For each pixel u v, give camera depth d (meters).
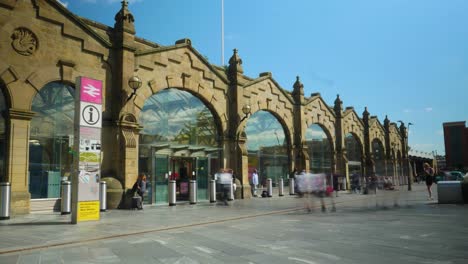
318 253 7.65
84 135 13.34
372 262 6.81
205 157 24.09
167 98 21.98
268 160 29.86
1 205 13.48
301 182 17.78
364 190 31.88
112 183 18.00
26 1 15.91
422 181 72.19
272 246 8.47
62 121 17.33
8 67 15.20
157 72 21.08
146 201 20.16
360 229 10.80
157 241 9.31
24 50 15.75
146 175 20.31
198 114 24.06
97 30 18.84
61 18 17.06
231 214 15.45
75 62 17.55
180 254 7.77
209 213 15.91
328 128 38.28
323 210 17.12
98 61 18.52
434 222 12.00
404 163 61.84
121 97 18.83
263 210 17.20
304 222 12.69
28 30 15.93
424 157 81.19
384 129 54.16
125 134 18.78
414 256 7.25
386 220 12.77
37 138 16.39
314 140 35.91
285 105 31.92
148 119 20.72
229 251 8.00
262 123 29.59
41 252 8.11
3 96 15.43
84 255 7.76
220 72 25.59
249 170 27.84
